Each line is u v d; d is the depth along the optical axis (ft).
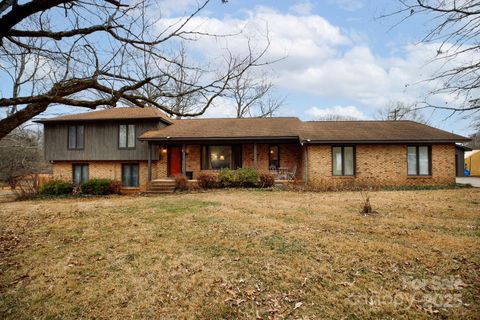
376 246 17.54
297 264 15.48
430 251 16.72
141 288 13.99
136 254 17.83
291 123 61.16
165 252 17.93
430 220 24.09
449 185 49.11
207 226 23.06
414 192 42.01
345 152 51.11
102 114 60.44
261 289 13.34
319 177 50.16
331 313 11.39
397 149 50.29
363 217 25.45
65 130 59.36
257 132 52.95
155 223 24.71
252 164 57.00
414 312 11.16
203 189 49.21
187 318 11.65
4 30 6.52
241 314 11.69
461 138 47.55
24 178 55.06
